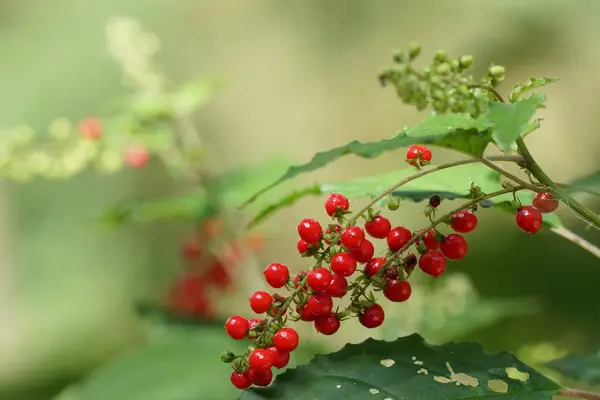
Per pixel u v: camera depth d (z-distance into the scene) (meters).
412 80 0.48
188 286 0.80
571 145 1.53
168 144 0.79
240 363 0.46
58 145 0.77
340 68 1.76
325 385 0.47
